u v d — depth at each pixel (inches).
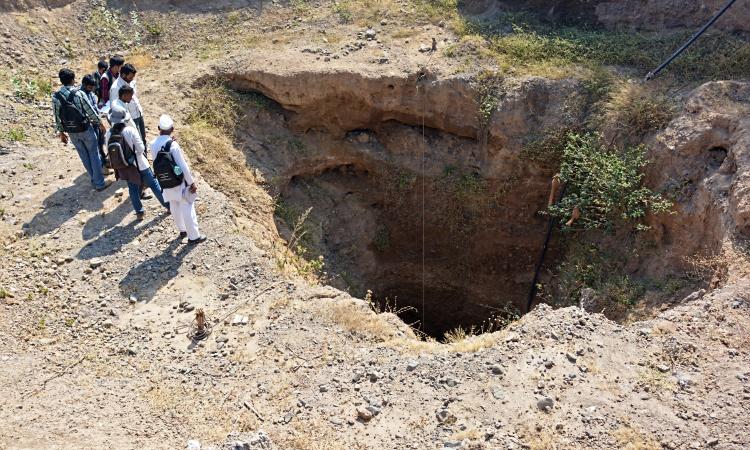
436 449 227.1
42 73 465.1
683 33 459.5
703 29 400.8
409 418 240.8
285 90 455.2
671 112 400.8
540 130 437.4
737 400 241.8
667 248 381.1
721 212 344.8
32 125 417.4
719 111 379.6
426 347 277.1
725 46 434.9
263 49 482.3
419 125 474.6
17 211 349.1
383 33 491.8
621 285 376.2
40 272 312.8
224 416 246.2
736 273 309.3
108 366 269.4
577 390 246.7
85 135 345.1
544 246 449.1
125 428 239.9
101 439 233.6
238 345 278.5
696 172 375.9
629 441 227.0
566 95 435.5
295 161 462.0
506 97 441.4
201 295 305.1
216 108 448.1
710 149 376.2
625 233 405.1
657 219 386.0
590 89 433.7
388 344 278.1
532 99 440.1
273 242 384.2
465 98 449.1
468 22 493.7
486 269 492.1
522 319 290.4
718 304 287.0
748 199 325.7
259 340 279.7
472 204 474.3
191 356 274.1
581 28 492.7
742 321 276.4
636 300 369.1
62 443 230.4
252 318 291.9
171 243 331.0
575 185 425.4
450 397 247.4
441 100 453.4
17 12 488.4
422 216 490.3
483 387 250.2
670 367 257.8
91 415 244.7
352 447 230.5
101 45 498.0
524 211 468.4
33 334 282.4
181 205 319.0
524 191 460.4
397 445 230.4
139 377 264.5
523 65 456.1
